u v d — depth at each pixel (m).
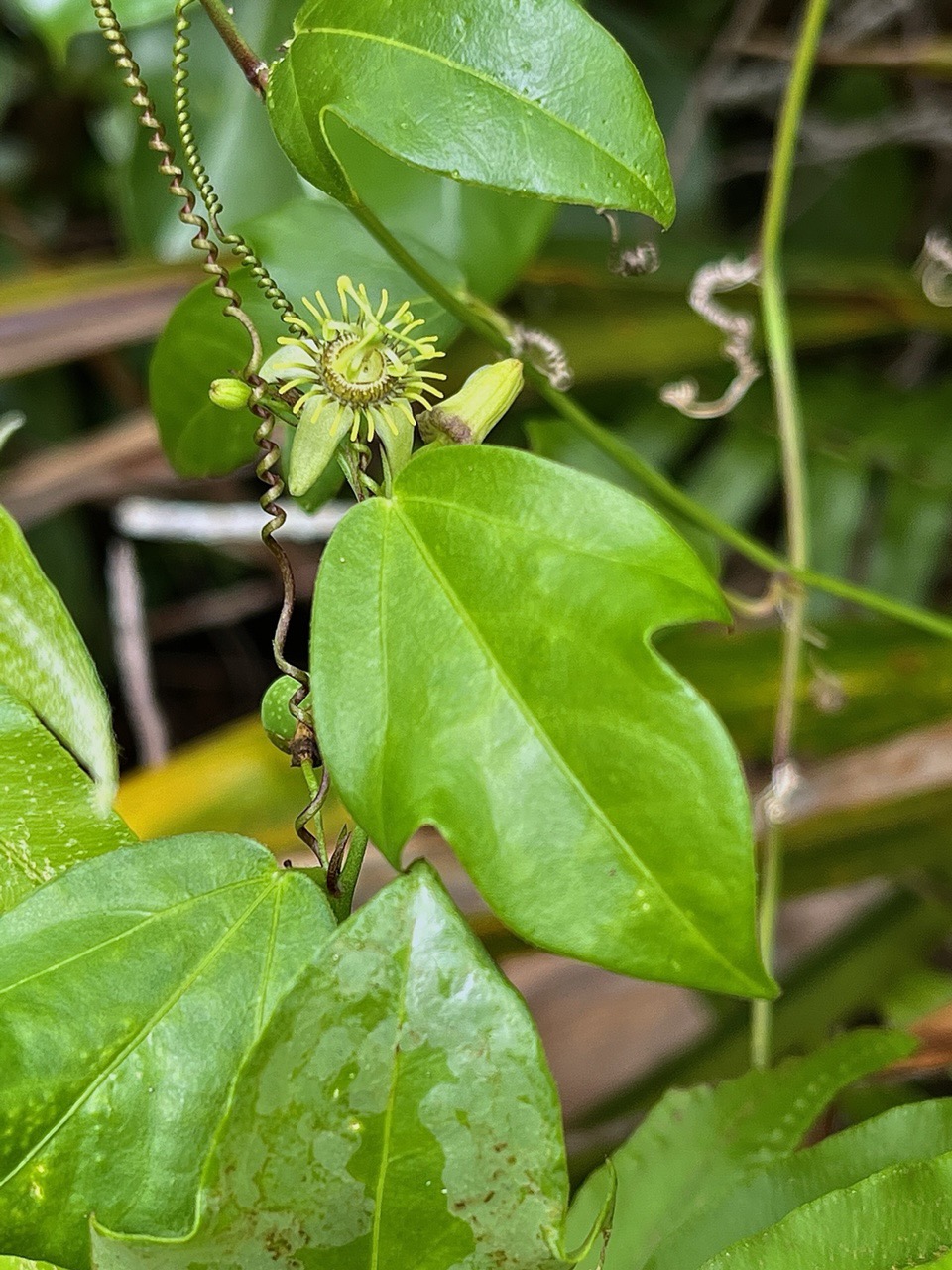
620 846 0.18
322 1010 0.18
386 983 0.18
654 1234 0.23
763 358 0.45
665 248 0.45
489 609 0.18
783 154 0.31
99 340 0.36
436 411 0.20
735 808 0.18
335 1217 0.18
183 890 0.19
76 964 0.18
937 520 0.43
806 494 0.44
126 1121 0.18
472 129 0.19
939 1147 0.21
